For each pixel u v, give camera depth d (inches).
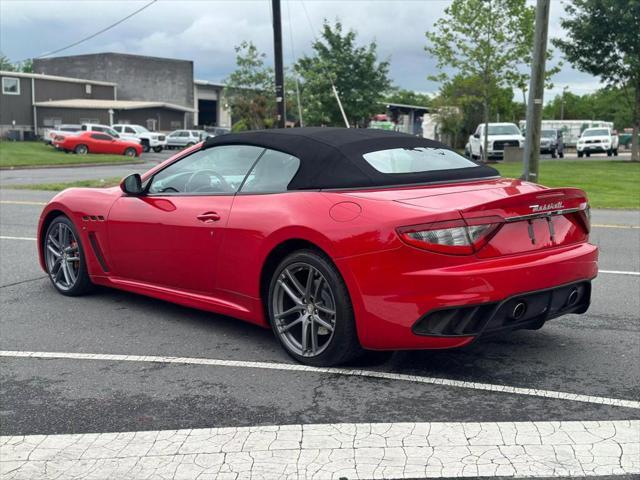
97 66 2871.6
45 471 119.1
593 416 138.9
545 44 518.9
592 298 239.3
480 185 176.7
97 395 152.3
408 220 150.8
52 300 237.3
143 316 216.7
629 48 1200.2
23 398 151.0
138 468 119.3
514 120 2554.1
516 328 162.1
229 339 193.0
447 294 148.6
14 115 2207.2
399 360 173.8
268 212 175.5
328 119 1477.6
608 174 914.1
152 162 1520.7
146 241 209.3
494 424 135.1
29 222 431.2
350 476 115.3
